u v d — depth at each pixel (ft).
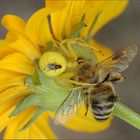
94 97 0.45
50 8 0.42
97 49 0.46
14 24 0.44
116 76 0.46
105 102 0.45
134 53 0.45
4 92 0.45
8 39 0.43
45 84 0.45
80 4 0.46
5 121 0.46
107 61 0.46
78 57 0.45
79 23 0.46
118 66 0.45
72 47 0.45
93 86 0.45
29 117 0.47
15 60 0.44
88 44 0.46
